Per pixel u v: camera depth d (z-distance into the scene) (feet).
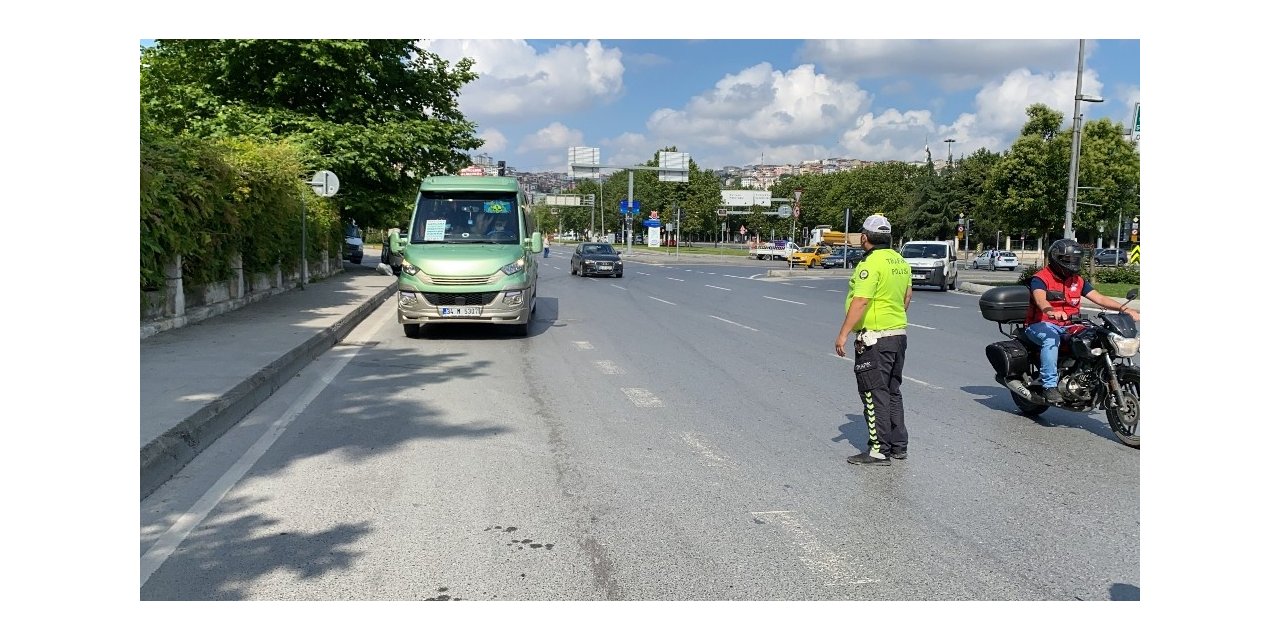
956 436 23.81
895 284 20.54
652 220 273.95
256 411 25.81
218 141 53.42
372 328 48.29
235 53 78.13
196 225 41.29
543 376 32.99
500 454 21.13
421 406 26.91
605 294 82.53
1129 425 22.57
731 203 306.76
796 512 16.99
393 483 18.62
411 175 87.45
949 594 13.35
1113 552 15.01
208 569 13.98
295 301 55.98
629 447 21.99
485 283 42.78
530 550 14.84
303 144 74.43
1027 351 25.68
